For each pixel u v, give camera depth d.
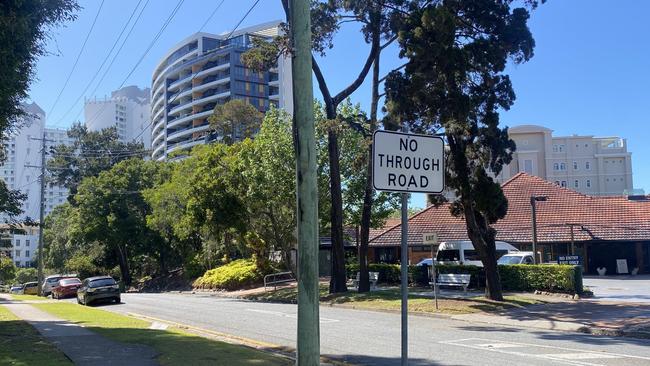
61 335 13.64
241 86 114.44
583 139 116.38
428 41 18.86
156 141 136.50
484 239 21.48
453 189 21.38
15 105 14.24
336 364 10.11
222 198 33.59
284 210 33.97
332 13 23.50
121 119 79.88
